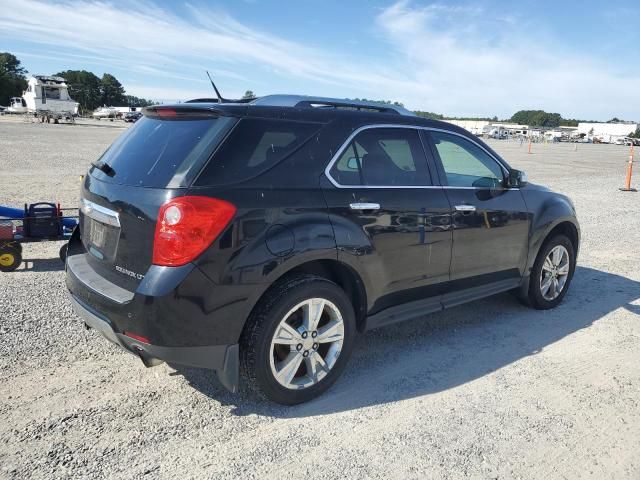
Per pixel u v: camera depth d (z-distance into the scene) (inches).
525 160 1152.8
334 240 132.0
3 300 192.5
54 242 282.4
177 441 116.8
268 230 121.0
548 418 132.6
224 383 123.2
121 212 121.4
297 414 130.0
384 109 171.2
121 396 133.6
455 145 173.6
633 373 158.7
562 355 169.8
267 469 109.0
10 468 105.0
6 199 390.9
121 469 106.7
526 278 200.5
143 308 112.4
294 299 126.0
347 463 111.9
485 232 175.6
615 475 112.0
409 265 153.9
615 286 246.2
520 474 111.0
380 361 160.9
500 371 157.1
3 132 1273.4
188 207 112.2
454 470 111.2
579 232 218.7
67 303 193.0
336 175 137.3
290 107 137.4
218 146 119.8
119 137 149.3
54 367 146.0
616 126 4842.5
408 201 151.1
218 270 114.6
